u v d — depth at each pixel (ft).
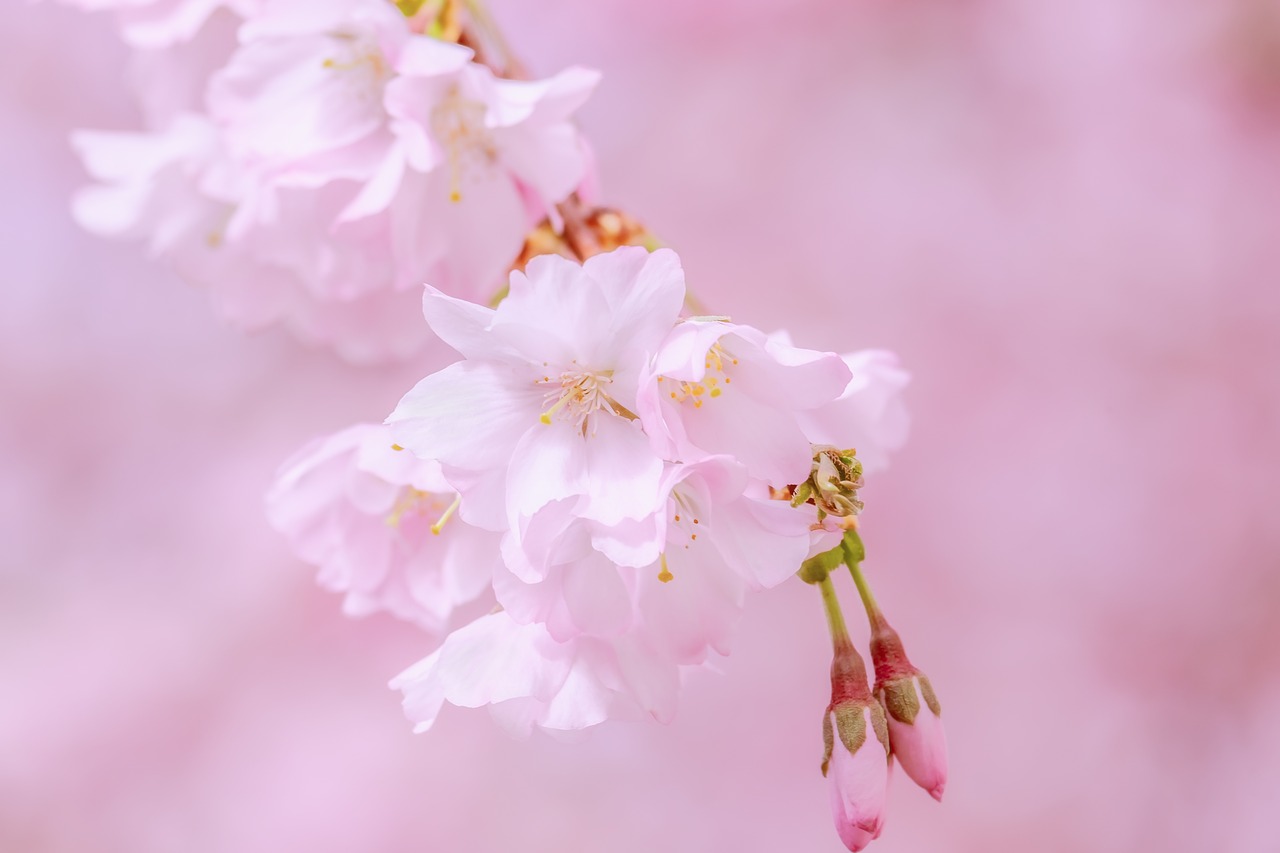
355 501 1.43
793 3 3.12
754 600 3.03
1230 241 3.09
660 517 1.29
